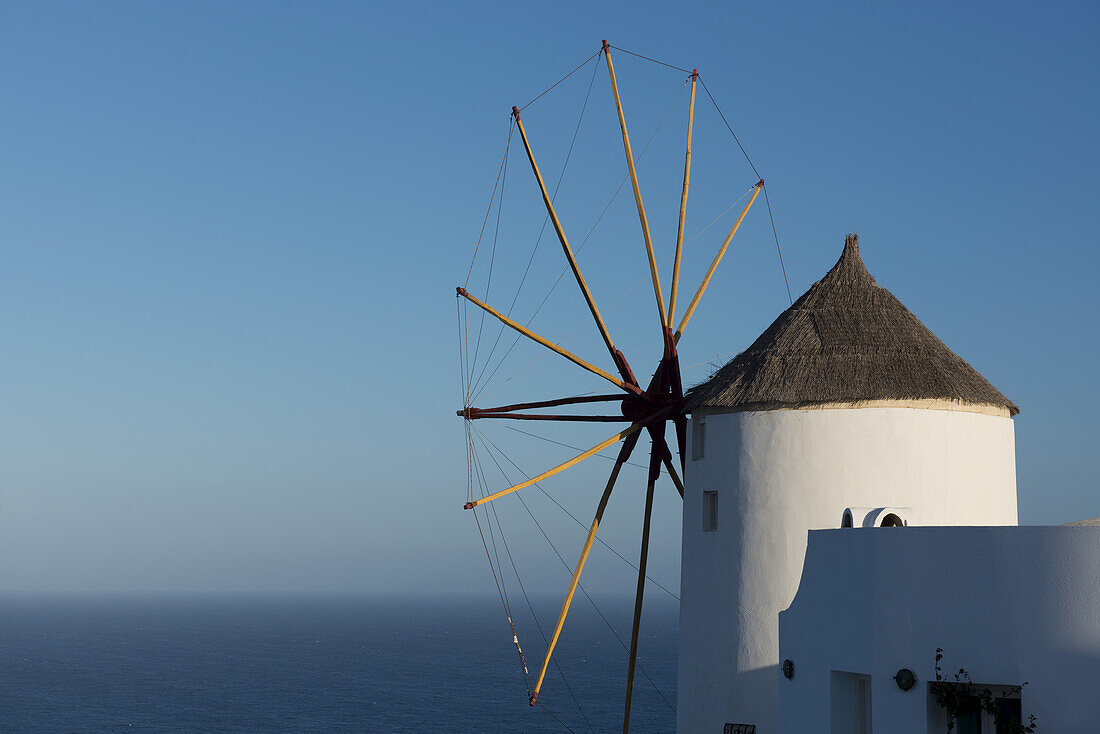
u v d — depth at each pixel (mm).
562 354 34781
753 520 30531
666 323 35781
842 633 21781
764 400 30391
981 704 19469
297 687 153625
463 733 111000
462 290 35156
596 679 165375
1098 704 18516
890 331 31234
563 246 35656
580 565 34625
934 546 20172
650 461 35844
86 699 140250
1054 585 19047
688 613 32406
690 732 31750
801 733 23172
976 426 30422
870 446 29641
